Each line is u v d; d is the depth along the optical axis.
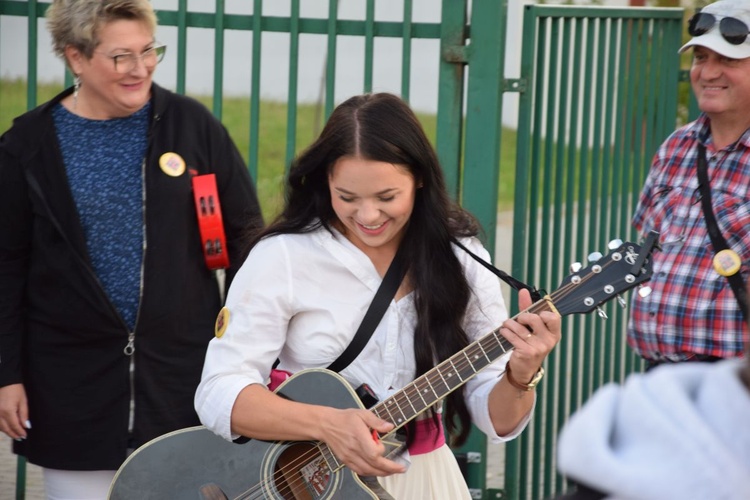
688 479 2.19
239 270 5.84
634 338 7.62
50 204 6.94
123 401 7.05
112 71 6.82
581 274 5.52
